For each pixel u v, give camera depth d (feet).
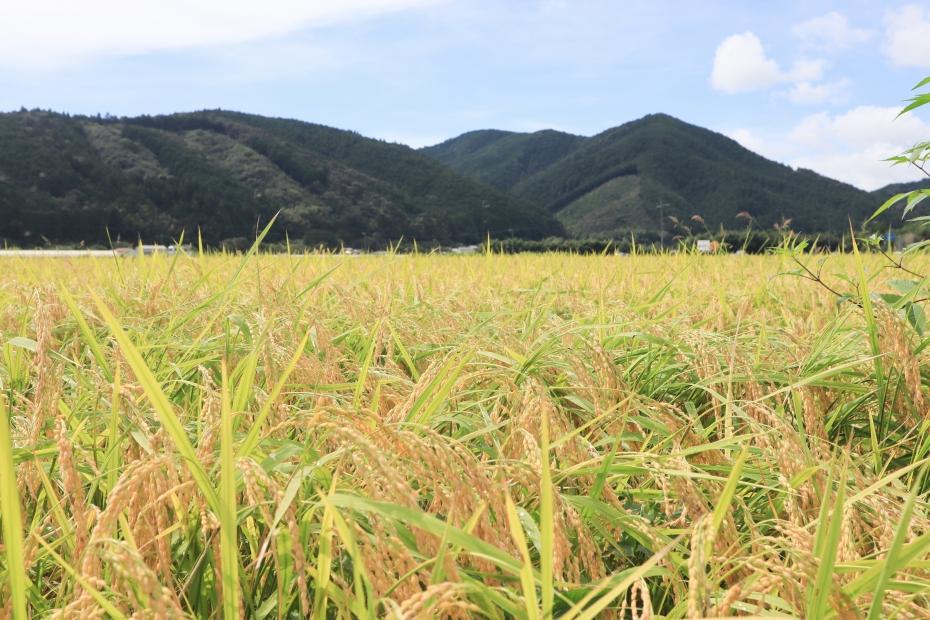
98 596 3.92
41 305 7.50
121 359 8.84
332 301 16.53
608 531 6.33
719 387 10.47
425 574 4.61
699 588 3.82
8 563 3.75
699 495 6.00
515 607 4.10
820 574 3.81
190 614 4.85
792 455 6.47
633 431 8.84
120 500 4.38
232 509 4.23
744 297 16.80
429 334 12.42
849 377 10.53
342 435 4.33
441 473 5.65
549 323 13.38
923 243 10.70
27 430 6.86
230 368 10.21
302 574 4.37
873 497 5.61
